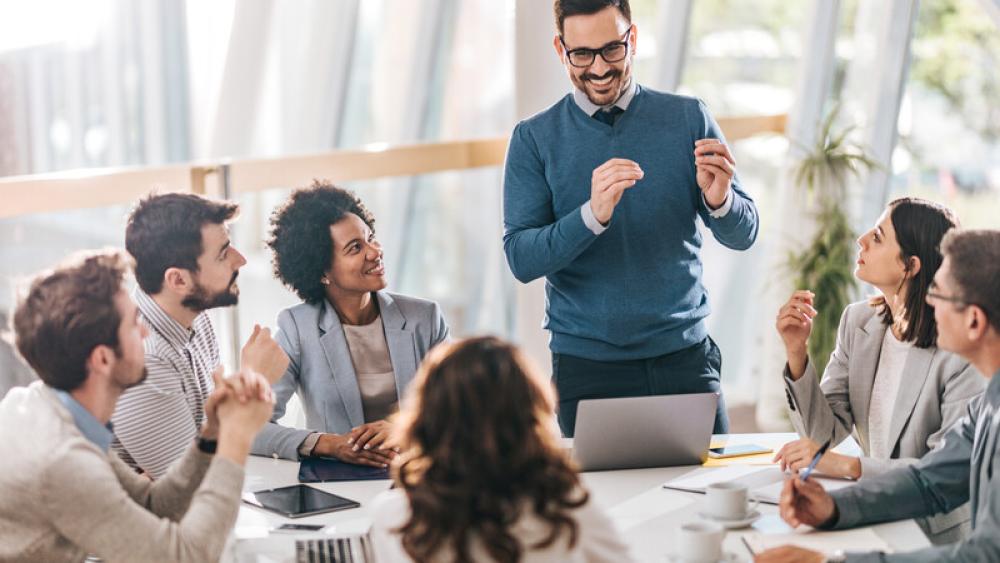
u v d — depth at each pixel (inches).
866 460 93.6
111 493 75.5
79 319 77.7
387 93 271.6
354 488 96.3
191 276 101.0
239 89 244.7
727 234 112.6
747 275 225.0
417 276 281.4
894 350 104.5
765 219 224.4
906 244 99.0
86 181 138.6
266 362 95.3
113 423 98.7
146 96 243.6
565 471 63.1
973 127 208.7
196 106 245.6
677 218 114.0
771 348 218.8
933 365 99.4
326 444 104.4
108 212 142.9
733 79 226.7
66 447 75.7
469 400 61.8
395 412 113.4
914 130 213.9
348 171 179.3
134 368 81.0
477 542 61.6
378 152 183.8
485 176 281.7
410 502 62.7
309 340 113.2
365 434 103.1
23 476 75.1
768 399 220.5
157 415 99.7
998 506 75.5
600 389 114.0
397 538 65.0
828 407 104.7
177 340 103.3
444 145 199.5
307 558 77.2
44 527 76.2
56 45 232.4
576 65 110.4
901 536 82.0
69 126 234.7
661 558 77.5
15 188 134.1
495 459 61.3
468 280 286.2
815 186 210.5
